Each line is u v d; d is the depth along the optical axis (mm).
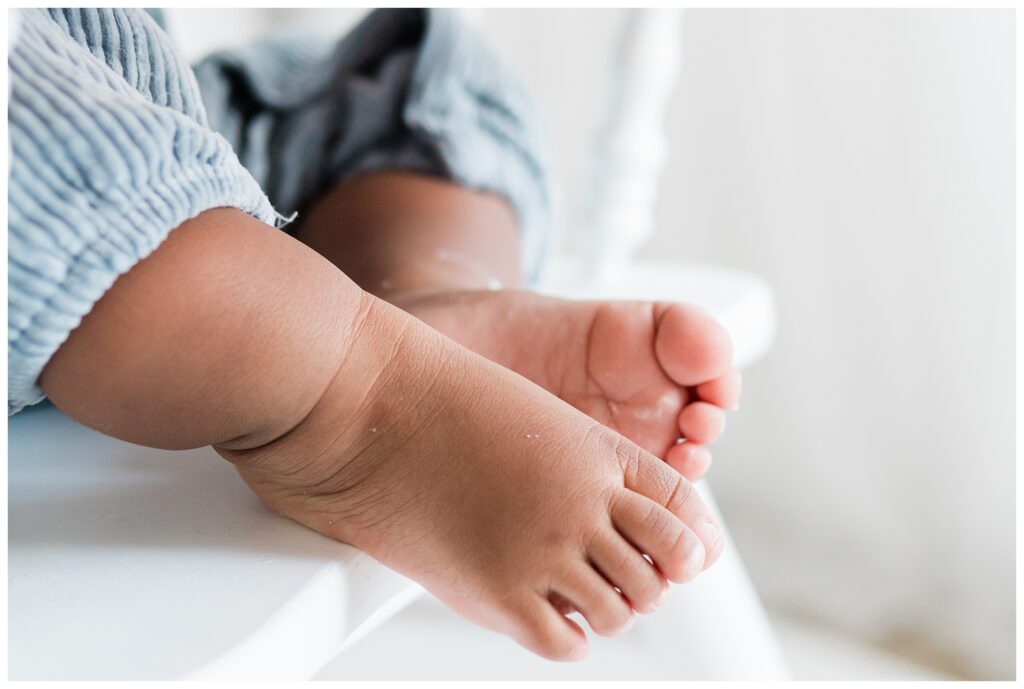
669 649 532
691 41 986
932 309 922
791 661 905
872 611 958
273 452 341
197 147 314
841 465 990
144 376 306
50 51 300
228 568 320
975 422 912
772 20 950
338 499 345
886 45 899
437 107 604
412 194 582
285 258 327
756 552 1035
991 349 896
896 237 929
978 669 898
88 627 286
